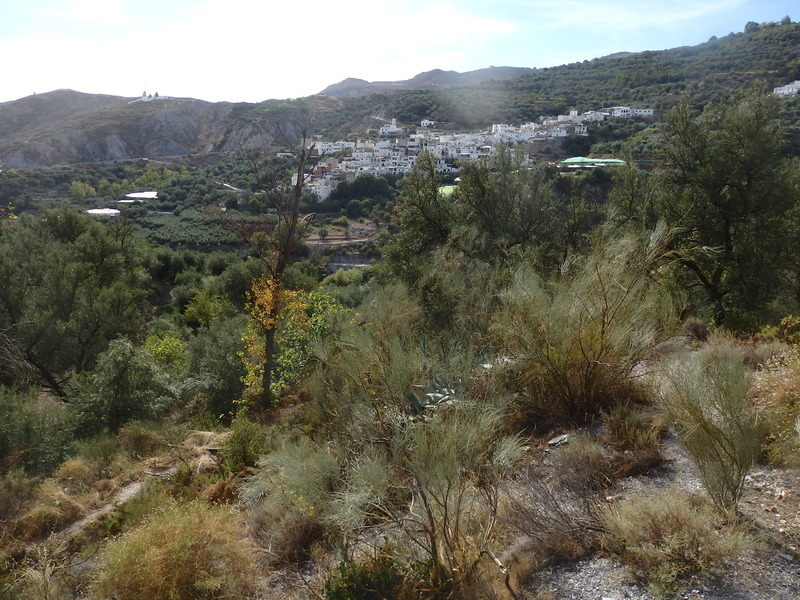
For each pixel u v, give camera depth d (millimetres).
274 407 9227
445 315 6047
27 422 7566
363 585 2752
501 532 3006
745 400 2979
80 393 9773
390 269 12055
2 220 11250
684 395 3088
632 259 4824
